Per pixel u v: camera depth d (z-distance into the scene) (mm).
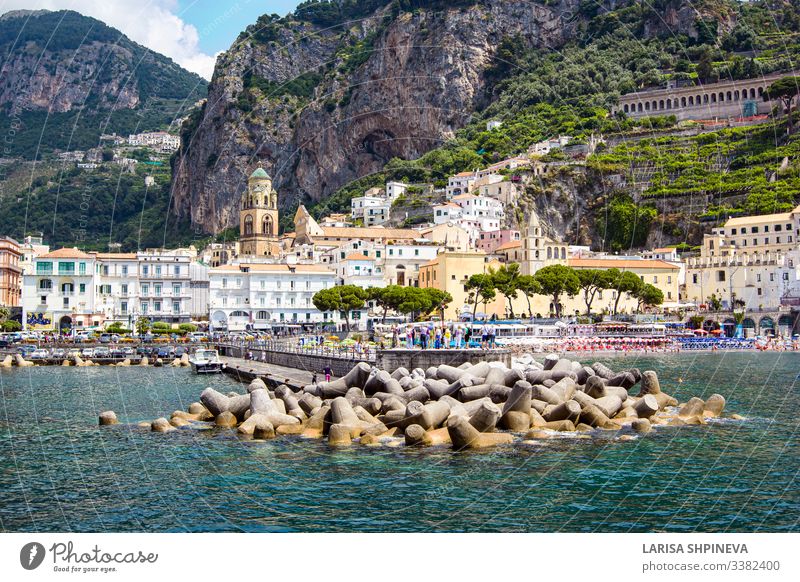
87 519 31422
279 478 36938
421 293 147750
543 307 171500
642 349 130625
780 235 181500
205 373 98000
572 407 47750
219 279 166500
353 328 156625
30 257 180500
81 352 118188
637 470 38156
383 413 49125
